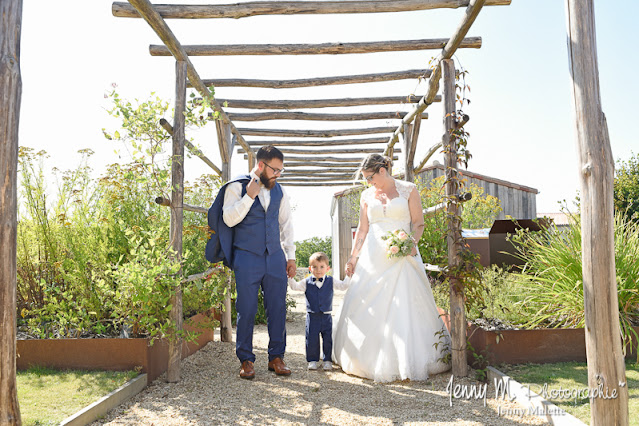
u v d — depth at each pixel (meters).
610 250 2.03
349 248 12.55
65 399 2.77
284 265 3.92
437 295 5.31
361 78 4.68
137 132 3.49
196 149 4.06
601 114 2.06
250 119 5.64
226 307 5.40
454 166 3.81
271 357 3.91
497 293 4.35
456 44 3.65
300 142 6.77
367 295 3.84
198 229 4.47
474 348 3.80
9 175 1.63
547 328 3.80
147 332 3.74
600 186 2.03
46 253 4.35
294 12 3.48
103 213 4.27
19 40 1.71
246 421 2.67
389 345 3.60
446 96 3.86
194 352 4.62
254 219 3.83
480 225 9.39
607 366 2.00
